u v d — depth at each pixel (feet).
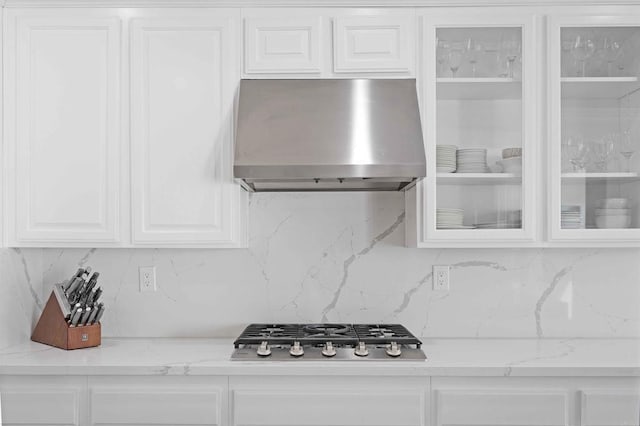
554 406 7.88
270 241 9.95
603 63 8.93
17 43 8.93
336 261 9.93
